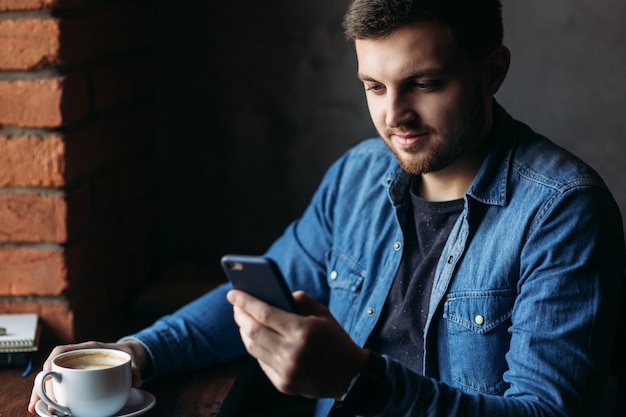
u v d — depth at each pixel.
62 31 1.50
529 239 1.25
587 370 1.17
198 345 1.48
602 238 1.23
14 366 1.46
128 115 1.86
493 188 1.32
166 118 2.05
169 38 2.02
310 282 1.60
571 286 1.21
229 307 1.54
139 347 1.42
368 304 1.44
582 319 1.19
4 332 1.47
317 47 2.00
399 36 1.20
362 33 1.22
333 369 1.08
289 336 1.04
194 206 2.09
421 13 1.19
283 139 2.05
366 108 2.02
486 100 1.31
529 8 1.96
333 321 1.09
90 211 1.66
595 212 1.24
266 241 2.09
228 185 2.08
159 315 1.86
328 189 1.61
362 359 1.10
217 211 2.09
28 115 1.51
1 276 1.57
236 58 2.02
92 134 1.65
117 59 1.79
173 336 1.47
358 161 1.59
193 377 1.46
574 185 1.26
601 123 1.99
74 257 1.60
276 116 2.04
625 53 1.96
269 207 2.08
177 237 2.11
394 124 1.25
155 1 2.01
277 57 2.01
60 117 1.51
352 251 1.51
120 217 1.83
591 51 1.96
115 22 1.76
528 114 2.00
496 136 1.34
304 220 1.65
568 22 1.96
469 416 1.12
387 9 1.19
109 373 1.20
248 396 1.94
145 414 1.30
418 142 1.26
